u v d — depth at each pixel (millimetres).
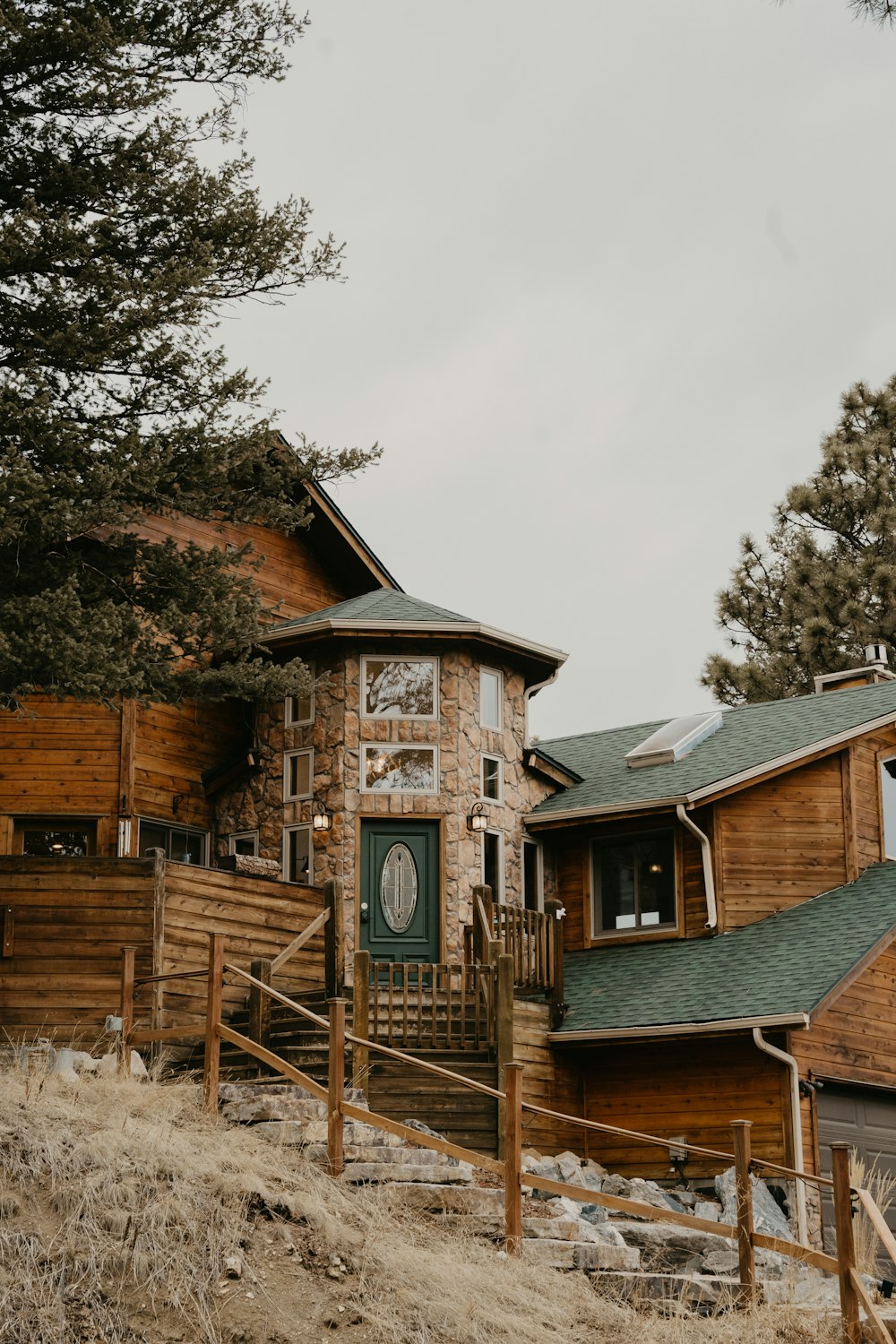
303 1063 17016
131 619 16219
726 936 21516
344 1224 11070
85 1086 12375
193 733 22609
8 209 17516
